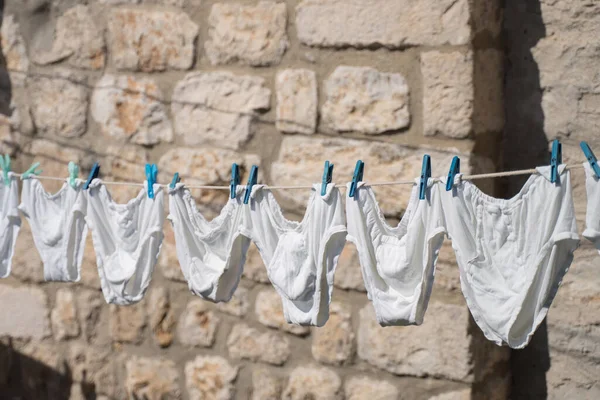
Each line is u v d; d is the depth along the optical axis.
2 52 3.93
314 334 3.32
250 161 3.38
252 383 3.47
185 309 3.61
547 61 3.11
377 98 3.10
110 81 3.68
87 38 3.71
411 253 2.41
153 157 3.61
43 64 3.84
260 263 3.42
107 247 2.94
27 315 4.03
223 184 3.45
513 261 2.29
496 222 2.30
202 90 3.47
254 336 3.46
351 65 3.14
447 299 3.03
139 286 2.90
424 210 2.37
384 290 2.50
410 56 3.03
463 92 2.94
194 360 3.61
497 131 3.16
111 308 3.80
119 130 3.67
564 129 3.09
